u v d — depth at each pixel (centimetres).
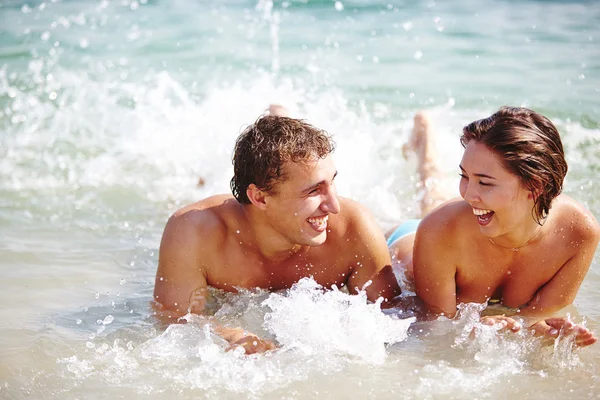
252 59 923
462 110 743
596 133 678
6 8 1184
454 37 1017
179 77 856
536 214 369
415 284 416
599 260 473
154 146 682
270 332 391
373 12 1150
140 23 1101
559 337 362
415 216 548
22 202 585
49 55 945
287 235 391
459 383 341
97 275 470
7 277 462
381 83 828
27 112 761
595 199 552
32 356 365
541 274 401
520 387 338
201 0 1236
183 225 406
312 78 846
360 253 414
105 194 601
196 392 336
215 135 691
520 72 862
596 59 904
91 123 736
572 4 1166
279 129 378
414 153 599
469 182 361
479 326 373
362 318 382
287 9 1171
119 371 353
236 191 400
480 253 396
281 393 335
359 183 601
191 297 405
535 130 354
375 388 338
